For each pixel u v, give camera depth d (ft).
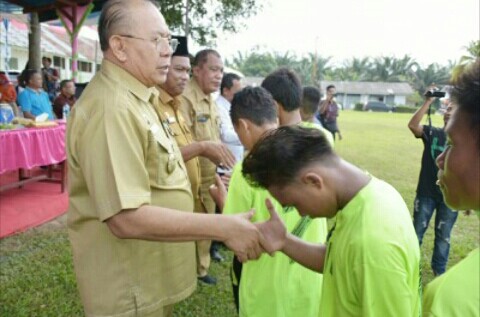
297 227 5.65
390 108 167.02
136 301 5.36
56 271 10.97
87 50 69.36
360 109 172.04
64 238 13.28
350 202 3.53
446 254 11.75
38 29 31.07
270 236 4.61
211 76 11.04
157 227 4.50
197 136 10.93
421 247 14.06
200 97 11.18
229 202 5.76
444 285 2.46
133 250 5.29
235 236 4.55
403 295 3.20
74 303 9.61
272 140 3.70
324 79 219.61
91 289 5.29
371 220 3.36
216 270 12.04
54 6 28.43
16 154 14.85
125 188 4.46
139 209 4.51
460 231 16.25
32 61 31.01
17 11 30.09
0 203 15.94
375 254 3.23
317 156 3.54
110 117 4.61
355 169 3.73
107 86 4.89
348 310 3.55
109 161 4.46
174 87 8.86
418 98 193.67
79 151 4.78
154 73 5.20
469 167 2.43
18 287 10.09
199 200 10.30
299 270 5.54
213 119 11.55
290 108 6.61
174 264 5.80
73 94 24.76
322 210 3.68
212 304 10.14
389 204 3.47
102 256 5.21
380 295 3.22
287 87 6.57
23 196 17.08
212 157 8.15
